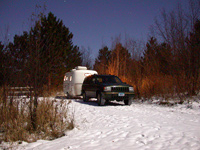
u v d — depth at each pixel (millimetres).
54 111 6168
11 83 5590
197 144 3996
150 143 4145
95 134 4965
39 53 5422
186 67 12992
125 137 4621
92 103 12031
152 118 6922
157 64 15000
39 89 5582
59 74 17938
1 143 4375
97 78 11859
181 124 5918
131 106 10633
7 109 5238
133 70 15719
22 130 4820
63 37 21703
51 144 4344
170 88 13453
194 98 11766
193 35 12992
